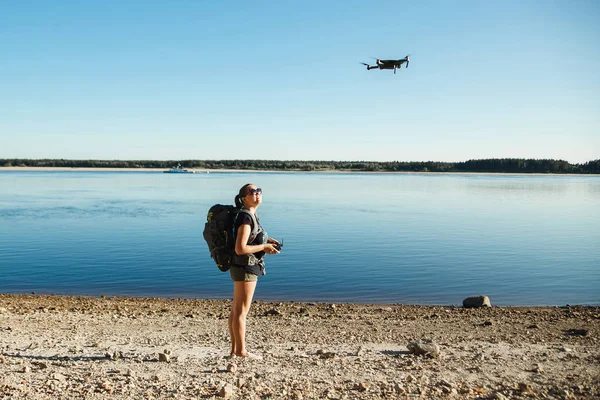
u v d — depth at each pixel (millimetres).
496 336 9562
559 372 6125
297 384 5723
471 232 34844
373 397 5285
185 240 29406
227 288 17391
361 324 11117
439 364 6613
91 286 17578
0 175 181375
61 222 38688
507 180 181000
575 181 174625
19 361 6879
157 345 8391
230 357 6996
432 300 15648
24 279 18688
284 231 34219
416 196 77875
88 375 6121
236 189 90625
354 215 46438
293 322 11328
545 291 17125
